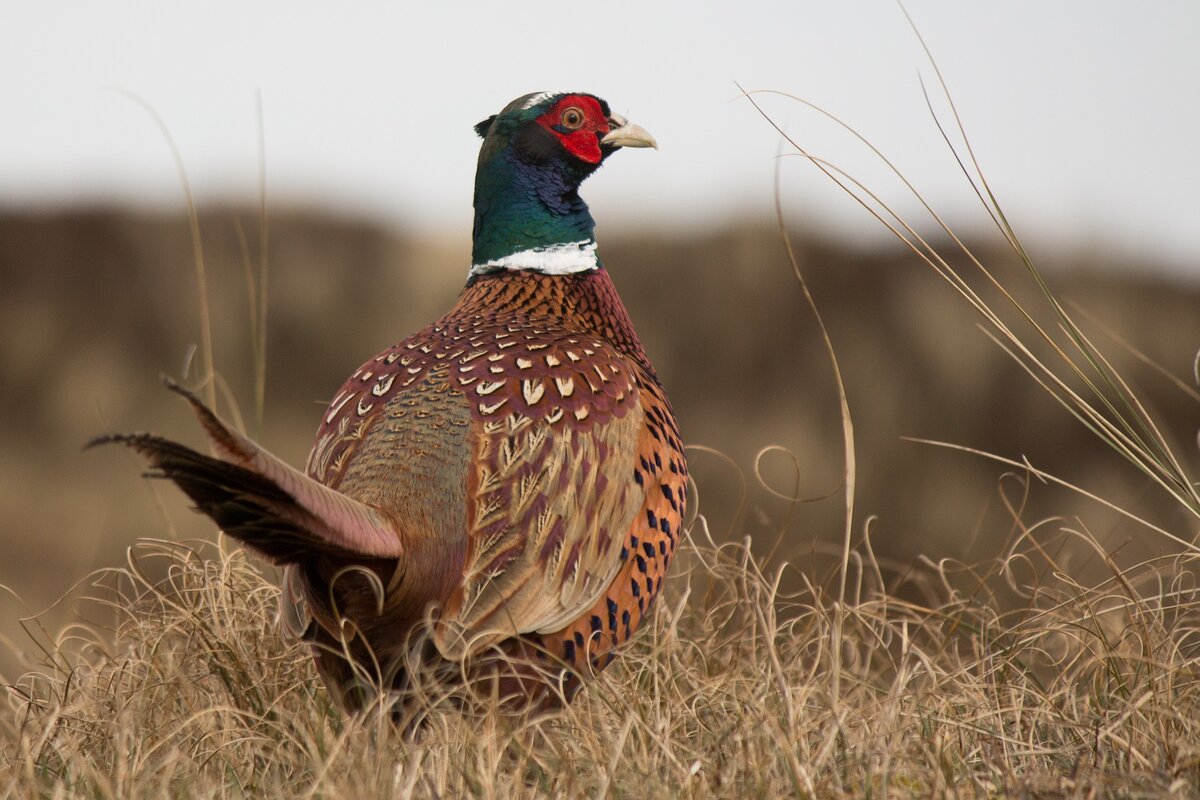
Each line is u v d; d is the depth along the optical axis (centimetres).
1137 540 2284
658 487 1115
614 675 1193
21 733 1030
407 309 3716
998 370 3422
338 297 3688
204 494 877
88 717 1095
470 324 1175
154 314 3622
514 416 1044
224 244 3744
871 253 3647
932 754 946
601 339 1184
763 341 3516
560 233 1265
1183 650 1214
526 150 1260
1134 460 1180
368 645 996
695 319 3578
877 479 3186
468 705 1007
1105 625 1284
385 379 1110
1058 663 1194
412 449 1029
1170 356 3456
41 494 2991
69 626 1207
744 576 1230
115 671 1155
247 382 3516
